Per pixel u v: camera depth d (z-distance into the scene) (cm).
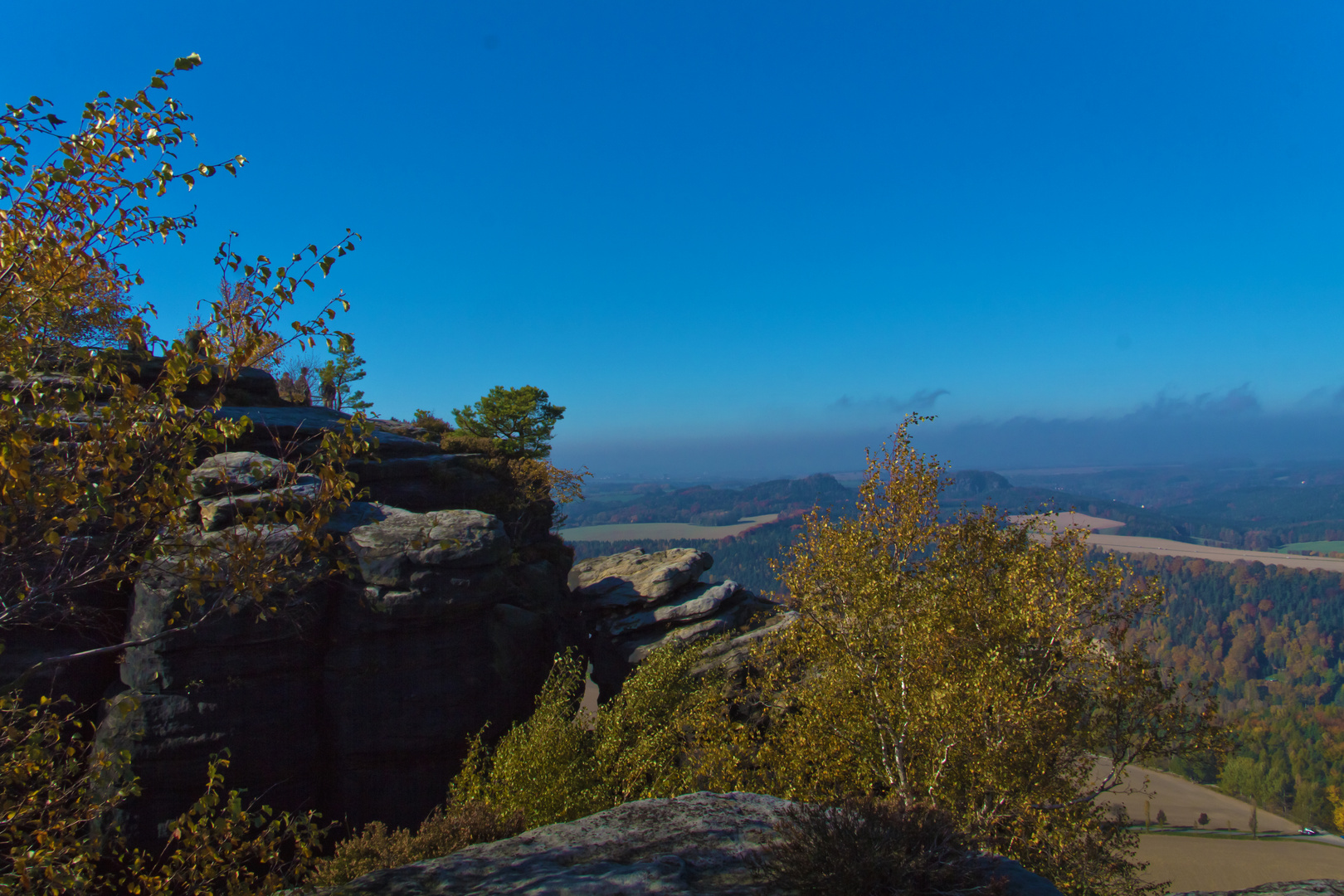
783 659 2606
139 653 2220
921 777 1994
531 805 2166
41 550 818
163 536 809
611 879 570
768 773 2217
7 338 705
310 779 2488
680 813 746
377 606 2588
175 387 737
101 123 737
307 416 3462
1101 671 1973
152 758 2167
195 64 739
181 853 893
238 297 778
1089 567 2119
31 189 707
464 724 2694
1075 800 1908
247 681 2359
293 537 827
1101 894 1919
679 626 3678
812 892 542
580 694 3073
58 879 785
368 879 596
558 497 4653
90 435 702
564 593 4144
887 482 2405
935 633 2058
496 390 4950
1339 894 559
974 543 2359
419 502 3575
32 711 891
